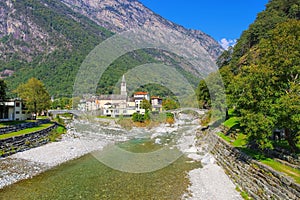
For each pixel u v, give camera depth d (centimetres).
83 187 1602
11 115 4019
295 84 1294
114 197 1423
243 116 1443
